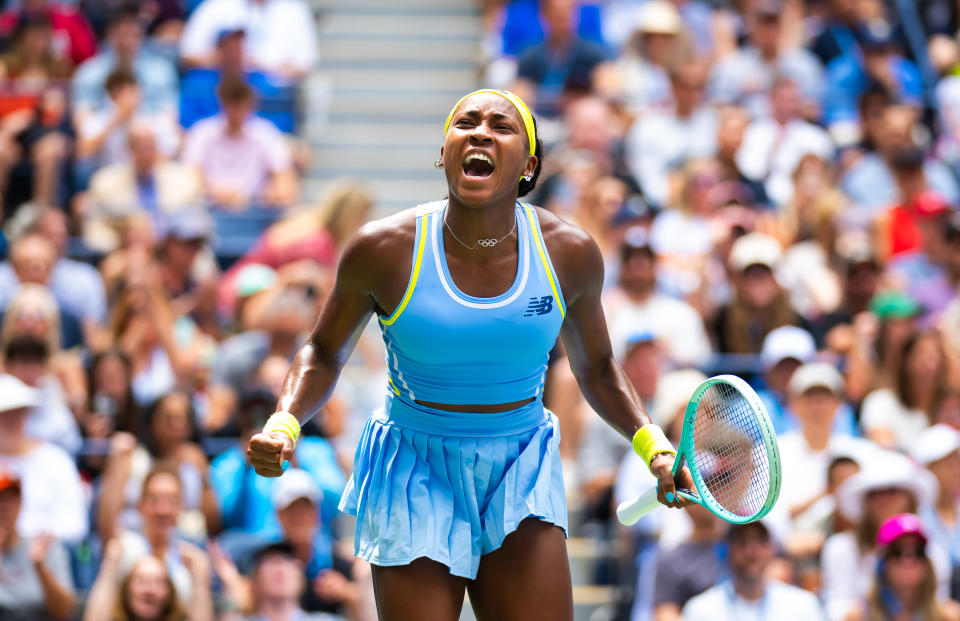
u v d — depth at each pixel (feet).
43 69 79.92
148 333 57.88
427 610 24.70
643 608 48.83
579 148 70.69
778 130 76.74
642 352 54.03
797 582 51.29
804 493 53.42
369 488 25.32
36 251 62.34
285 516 48.01
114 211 69.82
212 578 48.88
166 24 85.97
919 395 57.57
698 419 27.12
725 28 86.63
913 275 68.54
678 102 76.33
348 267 24.36
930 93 86.28
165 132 75.20
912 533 47.19
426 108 84.53
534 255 24.44
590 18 82.79
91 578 50.11
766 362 58.65
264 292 60.59
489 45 84.84
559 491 25.73
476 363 24.45
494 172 23.54
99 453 53.26
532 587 25.16
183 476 50.49
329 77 85.76
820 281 65.82
